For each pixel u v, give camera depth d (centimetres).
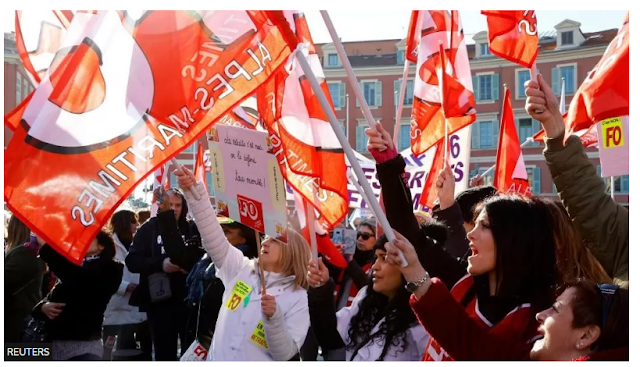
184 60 360
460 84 625
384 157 370
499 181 711
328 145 468
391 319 374
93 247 564
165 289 696
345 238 934
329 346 415
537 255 304
